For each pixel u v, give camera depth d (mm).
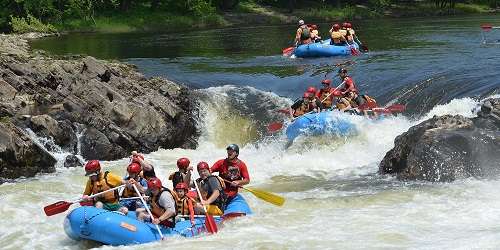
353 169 19656
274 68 32344
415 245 11898
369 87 26688
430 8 88500
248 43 47750
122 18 72250
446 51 35250
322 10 83688
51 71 23344
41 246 13391
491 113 19062
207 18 75375
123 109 22719
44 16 69250
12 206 16281
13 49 32750
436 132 17859
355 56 35594
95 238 12867
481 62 29641
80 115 22125
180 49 44031
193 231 13492
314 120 22250
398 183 17203
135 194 14023
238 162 15211
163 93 24797
